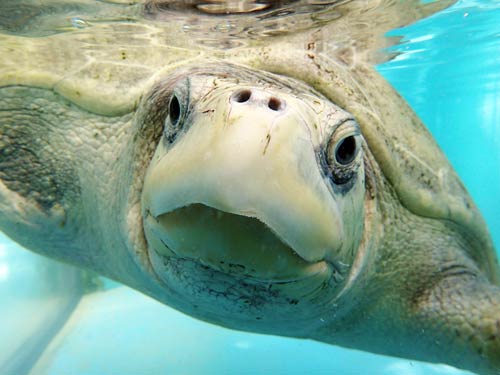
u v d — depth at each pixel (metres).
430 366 0.52
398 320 0.31
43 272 0.70
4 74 0.32
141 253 0.25
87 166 0.31
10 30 0.52
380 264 0.30
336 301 0.26
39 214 0.31
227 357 0.54
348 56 0.75
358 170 0.23
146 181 0.20
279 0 0.48
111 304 0.78
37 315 0.63
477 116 2.48
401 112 0.39
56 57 0.37
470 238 0.37
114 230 0.29
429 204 0.32
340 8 0.52
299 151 0.18
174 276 0.23
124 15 0.50
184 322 0.69
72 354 0.55
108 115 0.31
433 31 0.82
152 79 0.33
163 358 0.54
